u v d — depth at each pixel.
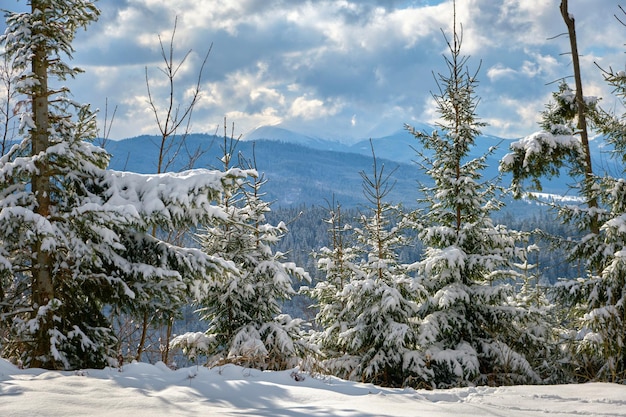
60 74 10.18
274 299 13.66
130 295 9.43
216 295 13.02
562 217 12.95
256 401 5.70
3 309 9.66
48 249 8.62
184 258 10.00
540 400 6.68
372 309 13.30
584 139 13.00
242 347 11.59
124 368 7.16
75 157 9.51
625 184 11.84
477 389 7.48
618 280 11.59
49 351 9.20
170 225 9.38
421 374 12.70
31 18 9.70
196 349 12.92
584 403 6.48
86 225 8.91
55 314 9.53
